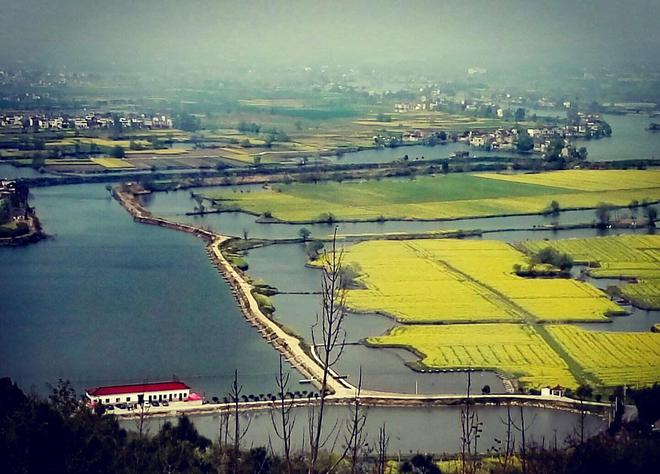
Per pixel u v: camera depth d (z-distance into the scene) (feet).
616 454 271.90
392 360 467.52
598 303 580.30
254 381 428.15
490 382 439.63
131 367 440.86
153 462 271.90
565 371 455.63
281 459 283.38
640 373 453.17
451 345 490.90
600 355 481.87
